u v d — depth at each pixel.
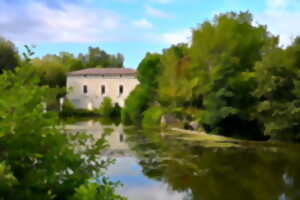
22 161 2.59
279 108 22.09
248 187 10.50
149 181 11.22
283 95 22.55
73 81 61.44
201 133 26.61
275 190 10.08
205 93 26.22
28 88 2.65
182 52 37.59
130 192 9.91
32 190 2.54
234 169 13.17
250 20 29.41
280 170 13.01
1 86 2.58
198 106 29.81
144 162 14.49
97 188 2.77
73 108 53.91
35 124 2.53
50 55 77.75
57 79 65.44
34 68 2.86
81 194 2.35
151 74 37.38
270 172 12.62
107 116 54.84
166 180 11.37
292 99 22.34
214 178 11.66
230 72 24.14
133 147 19.05
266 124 22.59
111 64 106.31
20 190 2.40
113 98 61.44
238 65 25.62
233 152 17.41
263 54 26.73
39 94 2.71
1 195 2.22
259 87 22.47
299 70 21.86
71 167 2.94
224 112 23.28
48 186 2.65
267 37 28.55
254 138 24.05
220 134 25.36
